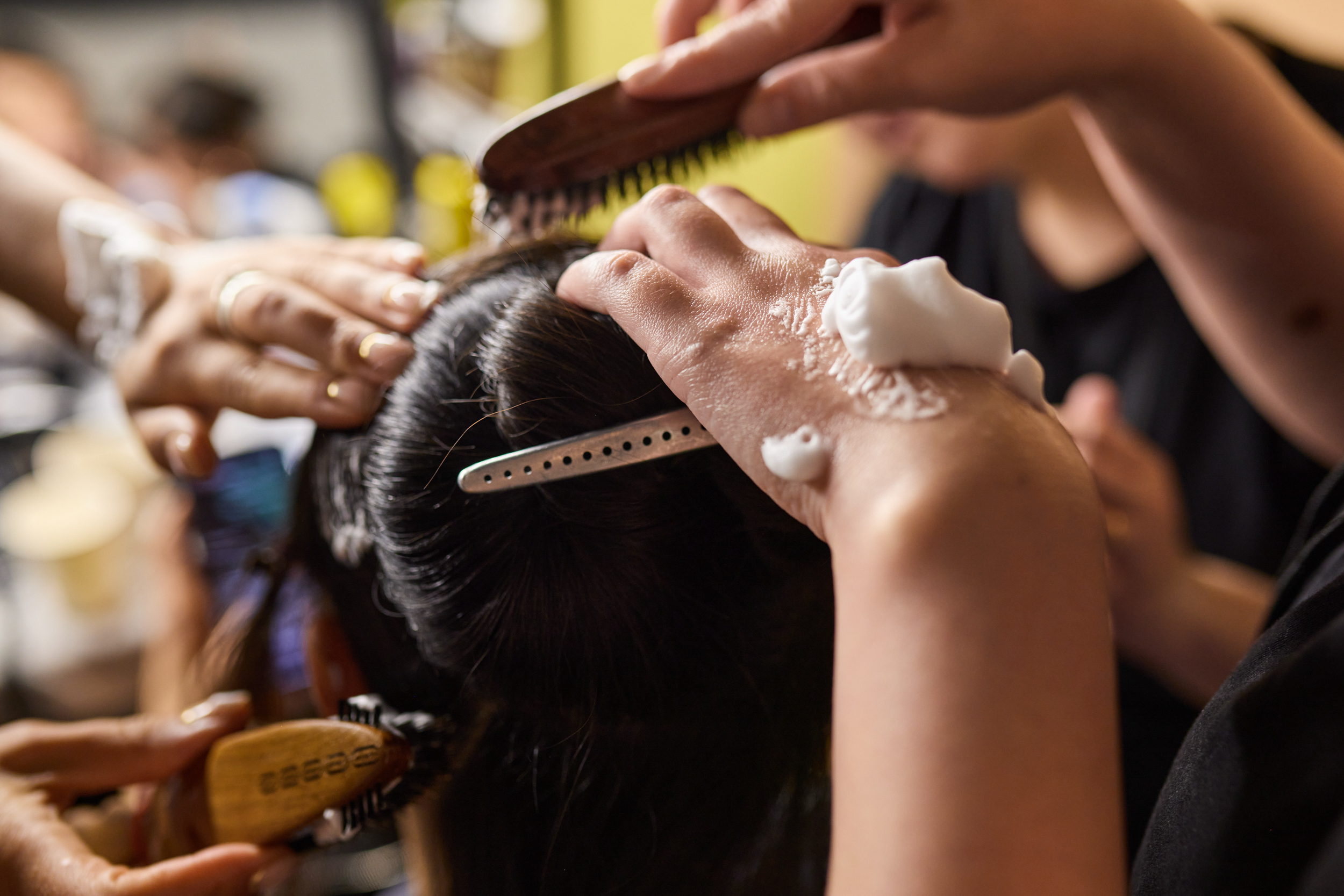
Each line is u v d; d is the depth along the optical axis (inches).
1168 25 17.0
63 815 17.7
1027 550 9.2
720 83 16.2
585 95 16.1
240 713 17.6
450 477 13.5
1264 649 11.9
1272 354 20.3
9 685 36.4
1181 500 31.7
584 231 20.3
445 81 56.6
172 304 19.8
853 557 9.7
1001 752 8.6
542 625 13.7
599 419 13.0
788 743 15.7
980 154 32.5
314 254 19.0
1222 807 10.3
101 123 73.9
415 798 15.0
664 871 16.2
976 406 10.1
